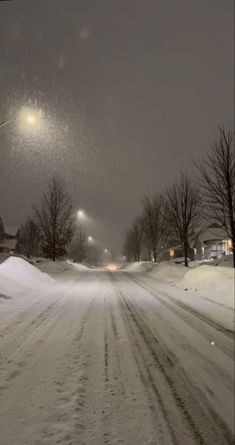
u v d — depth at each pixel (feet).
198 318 29.04
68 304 35.68
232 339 22.50
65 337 22.12
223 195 59.77
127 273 97.04
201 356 18.84
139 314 30.50
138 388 14.49
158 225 126.72
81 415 12.09
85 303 36.70
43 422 11.52
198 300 39.88
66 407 12.58
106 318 28.50
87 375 15.71
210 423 11.89
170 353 19.27
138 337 22.57
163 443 10.62
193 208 84.89
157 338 22.39
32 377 15.25
